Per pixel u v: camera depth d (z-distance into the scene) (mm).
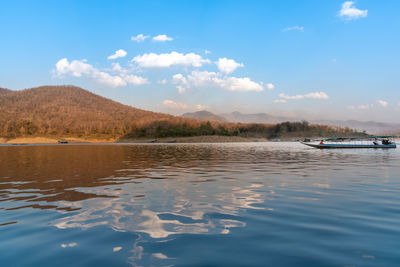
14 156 32844
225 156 31734
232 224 6035
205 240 5070
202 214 6844
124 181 12469
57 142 167000
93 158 29016
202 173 15430
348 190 9992
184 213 6930
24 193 9594
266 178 13234
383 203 7938
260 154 35688
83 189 10375
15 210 7258
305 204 7852
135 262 4137
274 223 6090
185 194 9367
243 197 8852
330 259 4211
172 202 8164
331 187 10648
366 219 6367
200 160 25656
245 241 5004
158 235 5332
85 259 4266
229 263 4094
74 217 6602
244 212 7016
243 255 4387
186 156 32094
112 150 52156
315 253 4457
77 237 5246
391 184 11336
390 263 4047
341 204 7840
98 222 6199
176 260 4203
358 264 4023
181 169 17703
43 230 5660
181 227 5828
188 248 4680
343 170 16578
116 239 5125
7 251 4602
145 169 17781
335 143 56969
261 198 8688
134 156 32500
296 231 5559
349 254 4398
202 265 4023
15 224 6070
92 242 4980
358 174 14609
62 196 9070
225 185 11211
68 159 27500
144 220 6352
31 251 4594
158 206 7684
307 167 18500
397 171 16000
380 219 6355
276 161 23953
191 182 12078
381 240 5020
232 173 15352
